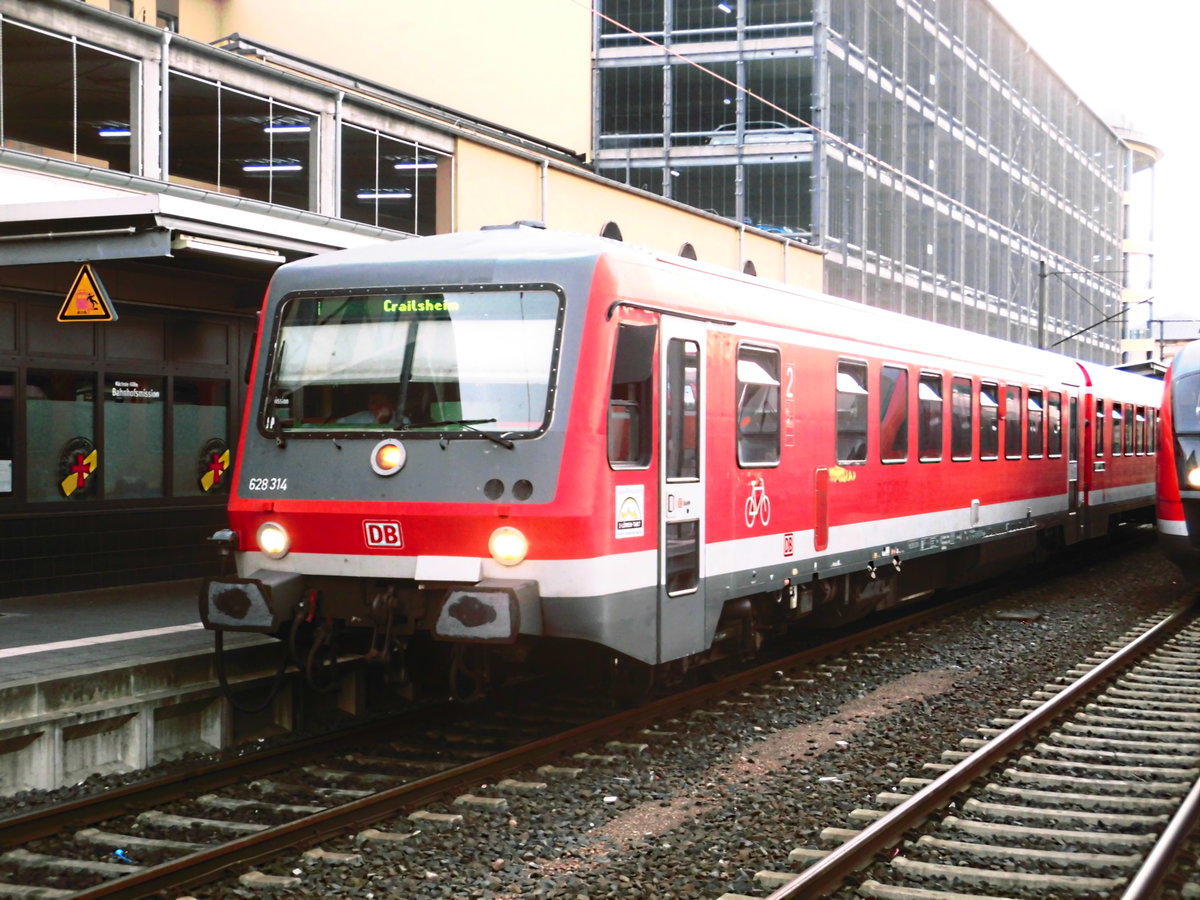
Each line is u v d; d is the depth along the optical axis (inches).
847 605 467.5
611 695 363.6
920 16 1688.0
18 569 444.8
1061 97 2282.2
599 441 294.5
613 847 248.2
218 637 316.2
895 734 345.4
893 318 495.5
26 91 477.1
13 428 442.3
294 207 611.2
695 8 1477.6
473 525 295.1
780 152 1457.9
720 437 350.3
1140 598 647.8
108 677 304.8
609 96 1499.8
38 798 278.8
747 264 970.1
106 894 207.6
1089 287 2474.2
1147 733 342.6
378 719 340.5
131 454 487.2
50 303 453.4
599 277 299.0
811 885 211.5
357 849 239.8
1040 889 220.5
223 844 233.6
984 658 467.8
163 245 347.3
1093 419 771.4
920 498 506.6
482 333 303.9
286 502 315.3
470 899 217.5
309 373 319.3
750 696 386.0
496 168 703.7
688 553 334.3
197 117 552.4
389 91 824.9
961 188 1823.3
